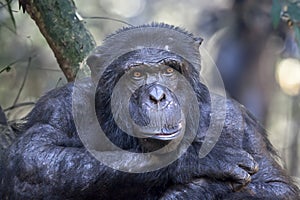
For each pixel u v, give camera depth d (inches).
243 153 416.5
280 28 873.5
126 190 406.0
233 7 1032.2
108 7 1379.2
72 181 405.1
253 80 1055.0
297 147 1016.9
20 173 412.8
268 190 434.0
